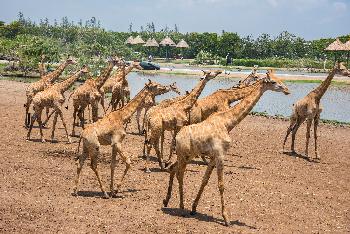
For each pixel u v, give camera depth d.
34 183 16.55
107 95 46.81
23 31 127.44
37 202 14.55
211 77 19.30
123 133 15.48
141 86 62.97
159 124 19.08
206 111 20.61
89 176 17.98
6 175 17.30
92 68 62.97
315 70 108.44
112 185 15.56
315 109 23.84
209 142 13.69
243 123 34.53
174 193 16.55
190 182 18.09
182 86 65.38
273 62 118.19
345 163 23.59
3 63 78.75
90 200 15.10
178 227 13.18
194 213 14.38
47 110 27.47
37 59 63.62
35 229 12.41
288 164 22.61
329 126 35.16
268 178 19.66
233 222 13.98
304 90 65.38
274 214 15.11
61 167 18.95
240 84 24.41
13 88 47.66
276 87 14.61
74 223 12.99
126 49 110.31
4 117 30.28
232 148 25.69
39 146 22.48
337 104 52.66
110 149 23.19
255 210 15.37
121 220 13.45
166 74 86.06
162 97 53.34
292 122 25.09
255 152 24.92
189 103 19.41
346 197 17.70
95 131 15.17
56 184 16.62
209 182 18.30
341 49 100.12
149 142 19.25
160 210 14.58
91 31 130.75
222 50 134.75
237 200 16.27
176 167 14.46
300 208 15.98
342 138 30.55
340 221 14.95
